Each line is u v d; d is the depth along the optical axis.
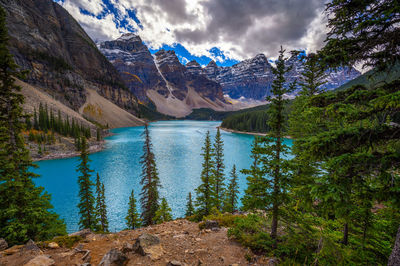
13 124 11.75
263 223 10.27
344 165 3.78
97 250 8.20
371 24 3.71
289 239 7.96
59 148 66.50
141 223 22.78
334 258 5.95
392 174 3.38
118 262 6.67
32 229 11.13
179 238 9.35
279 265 6.32
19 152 11.67
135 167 51.81
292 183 7.90
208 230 10.30
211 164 18.39
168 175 45.88
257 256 7.16
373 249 6.82
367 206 6.55
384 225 7.03
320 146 4.30
